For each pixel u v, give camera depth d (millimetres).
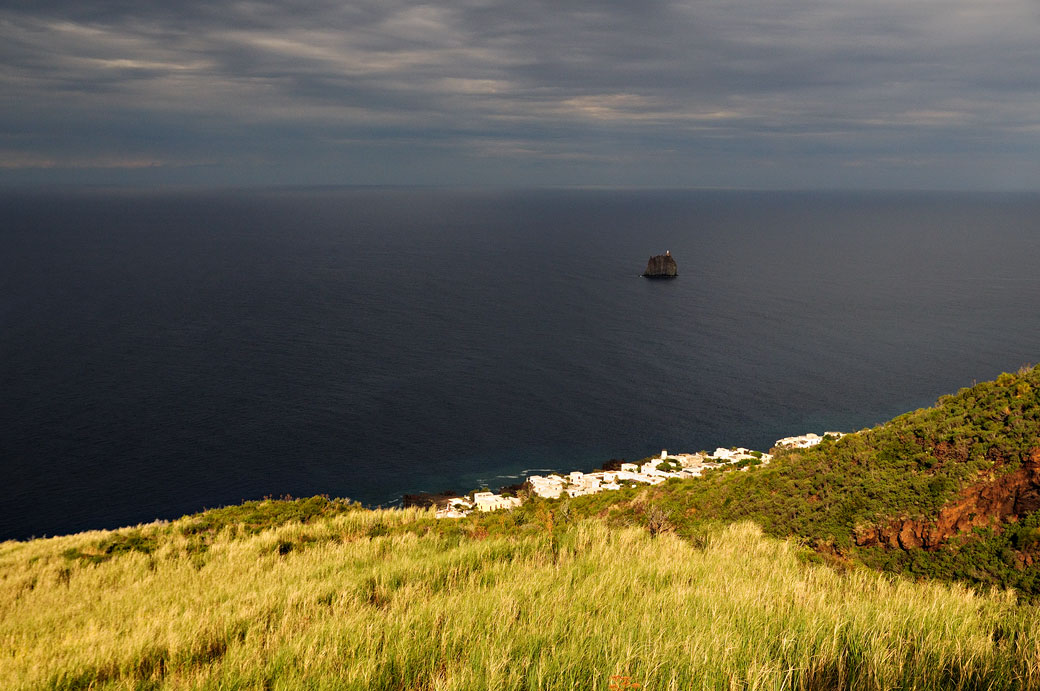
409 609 8391
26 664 7824
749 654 6113
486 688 5523
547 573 10602
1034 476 13266
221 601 11156
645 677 5531
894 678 5648
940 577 12570
